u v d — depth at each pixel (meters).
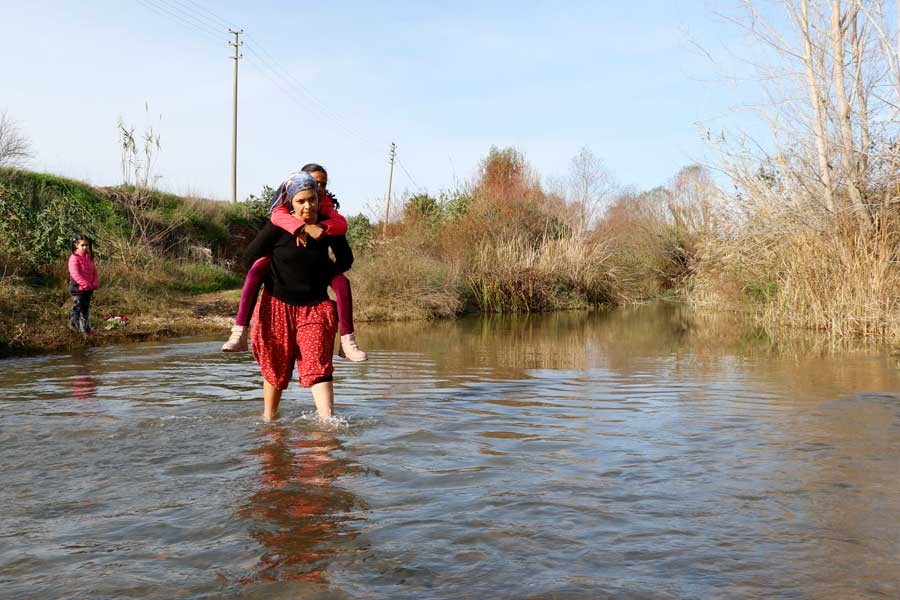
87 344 11.34
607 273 23.62
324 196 5.16
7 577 2.40
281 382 5.01
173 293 17.92
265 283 5.09
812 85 12.55
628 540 2.70
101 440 4.33
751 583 2.33
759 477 3.50
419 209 24.69
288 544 2.67
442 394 6.16
